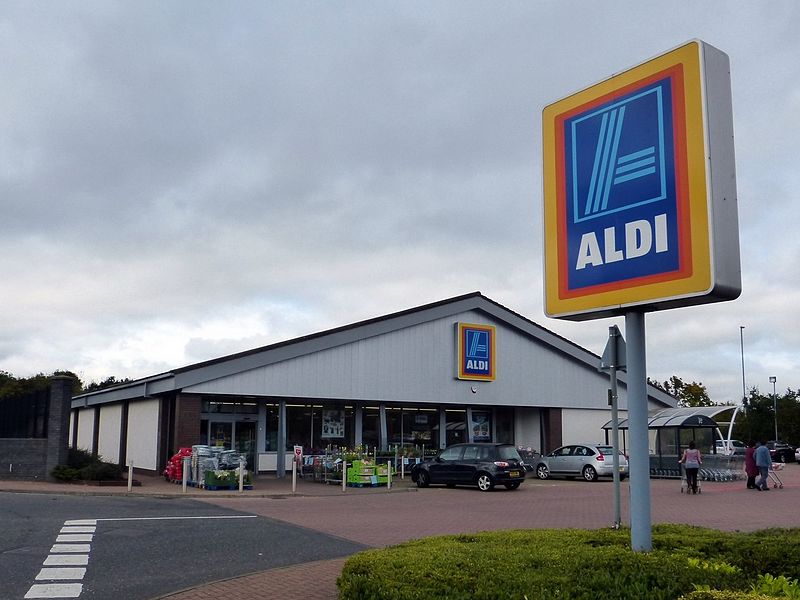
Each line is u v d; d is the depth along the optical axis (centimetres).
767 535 968
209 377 2755
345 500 2167
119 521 1502
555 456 3262
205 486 2377
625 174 824
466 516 1736
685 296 755
